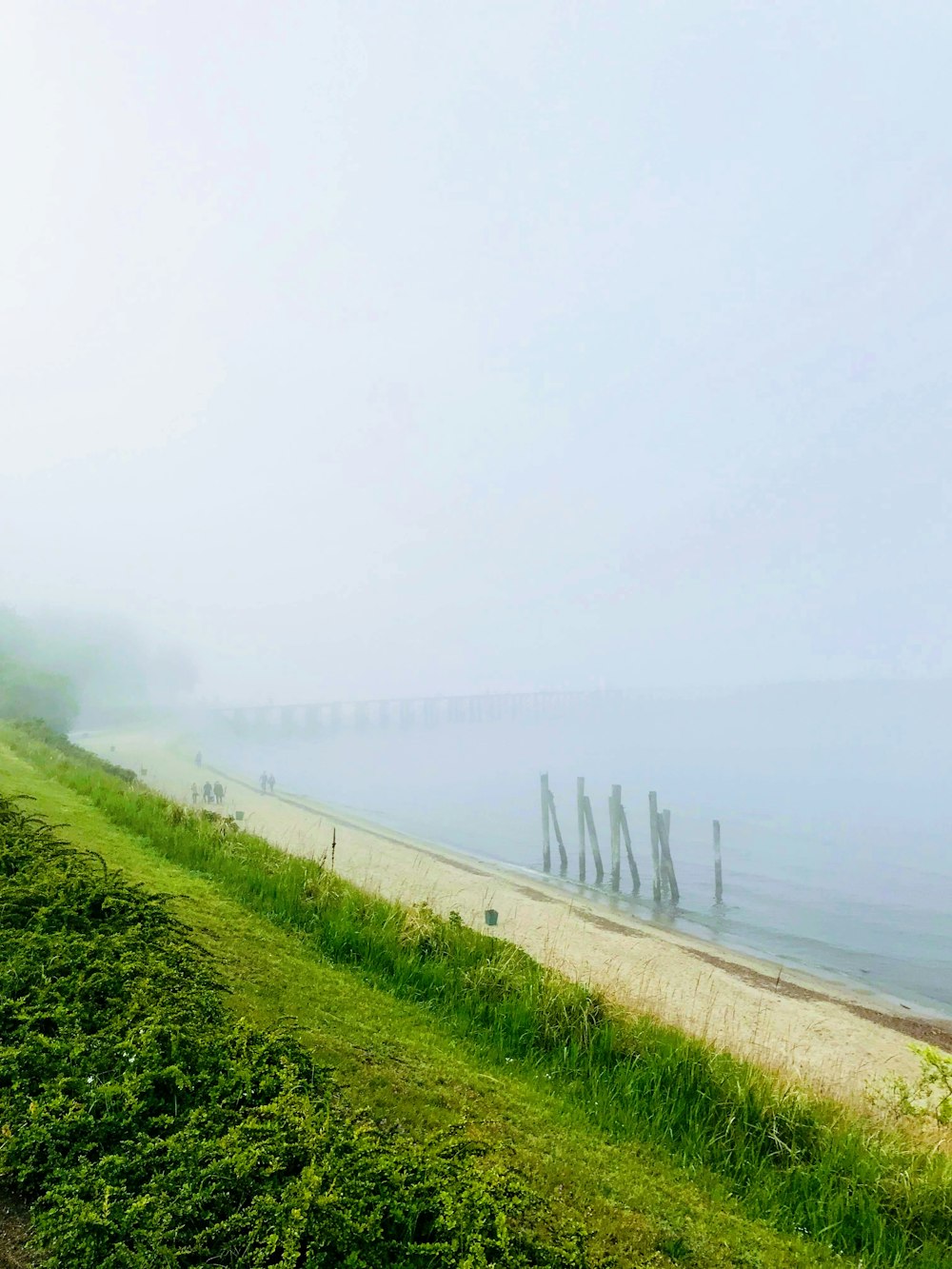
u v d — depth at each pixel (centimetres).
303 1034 611
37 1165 379
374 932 1056
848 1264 584
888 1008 1744
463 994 965
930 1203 689
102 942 610
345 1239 367
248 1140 414
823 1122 820
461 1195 418
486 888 2536
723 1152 738
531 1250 403
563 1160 557
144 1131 414
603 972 1683
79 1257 327
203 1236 351
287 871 1245
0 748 2080
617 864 3078
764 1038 1446
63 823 1198
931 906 2830
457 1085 634
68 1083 427
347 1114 488
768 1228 604
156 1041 481
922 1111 896
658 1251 475
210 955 732
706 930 2417
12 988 517
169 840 1323
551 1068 827
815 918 2653
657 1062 868
